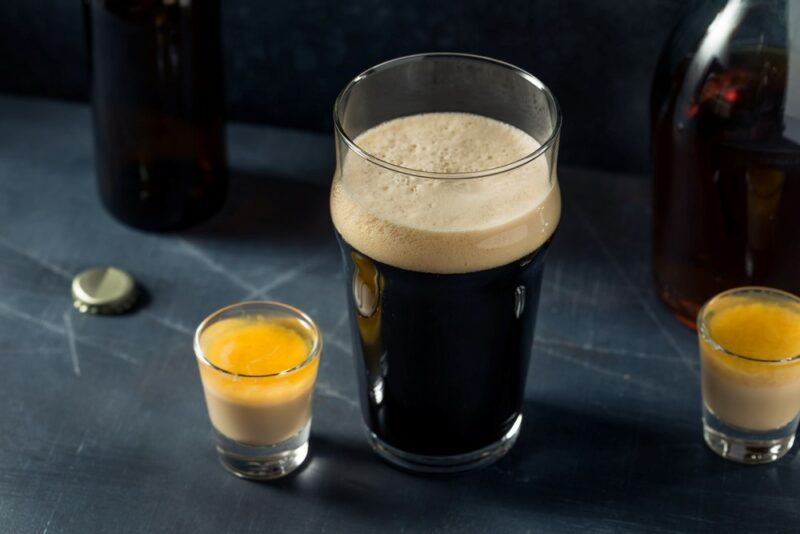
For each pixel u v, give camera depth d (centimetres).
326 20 89
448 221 64
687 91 74
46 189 89
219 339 72
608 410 76
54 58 95
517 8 86
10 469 73
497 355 69
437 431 71
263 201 88
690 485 73
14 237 86
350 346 80
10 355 79
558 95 89
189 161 85
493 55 88
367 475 73
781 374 70
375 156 66
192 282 83
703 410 74
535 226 65
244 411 70
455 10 87
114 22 80
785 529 71
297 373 69
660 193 78
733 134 73
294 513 71
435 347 68
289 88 92
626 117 88
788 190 74
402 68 68
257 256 85
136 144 84
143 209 85
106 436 75
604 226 87
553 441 75
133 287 82
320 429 75
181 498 72
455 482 73
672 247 78
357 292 68
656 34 85
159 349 79
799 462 74
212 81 84
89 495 72
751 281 77
